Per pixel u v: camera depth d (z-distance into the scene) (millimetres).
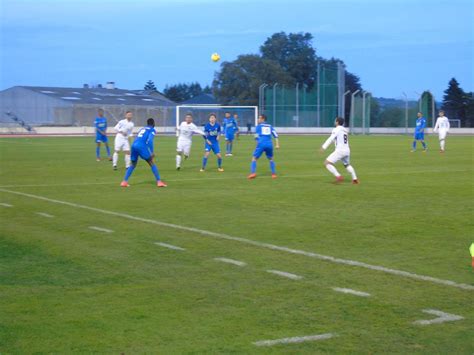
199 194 15922
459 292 7258
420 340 5836
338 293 7254
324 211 13094
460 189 16953
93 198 15148
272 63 92312
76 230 11047
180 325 6246
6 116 79938
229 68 90812
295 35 103688
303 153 33406
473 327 6156
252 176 19938
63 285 7664
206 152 23000
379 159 28812
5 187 17516
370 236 10469
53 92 81812
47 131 69750
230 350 5609
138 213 12836
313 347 5676
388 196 15484
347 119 76875
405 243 9906
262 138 19828
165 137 59438
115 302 6988
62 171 22812
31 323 6324
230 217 12344
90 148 39344
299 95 67562
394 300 6984
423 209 13352
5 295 7258
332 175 21031
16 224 11664
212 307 6797
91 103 79188
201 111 67000
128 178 18469
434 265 8500
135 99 89312
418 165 25250
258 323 6297
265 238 10297
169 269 8375
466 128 69250
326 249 9484
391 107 69500
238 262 8703
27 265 8648
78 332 6066
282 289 7430
